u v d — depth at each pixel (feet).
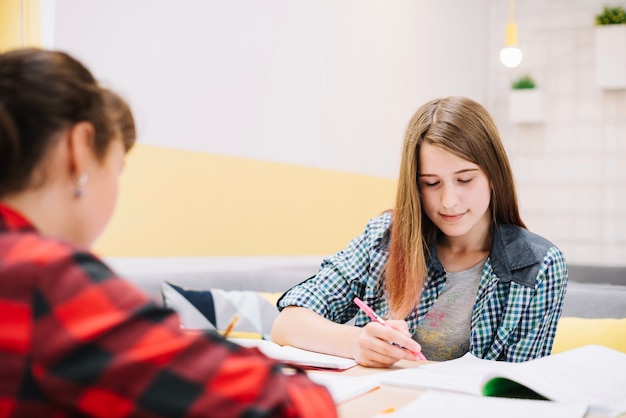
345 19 11.23
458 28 16.19
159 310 1.79
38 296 1.65
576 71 17.03
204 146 8.01
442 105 4.56
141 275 6.82
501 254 4.63
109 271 1.81
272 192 9.29
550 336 4.55
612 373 3.28
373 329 3.74
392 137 13.06
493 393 3.17
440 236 5.01
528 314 4.46
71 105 1.95
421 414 2.56
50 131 1.92
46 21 6.23
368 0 12.01
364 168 11.94
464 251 4.91
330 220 10.83
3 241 1.75
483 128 4.48
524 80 16.99
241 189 8.66
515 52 13.56
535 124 17.47
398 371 3.43
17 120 1.89
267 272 8.00
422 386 3.08
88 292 1.69
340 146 11.13
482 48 17.80
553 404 2.73
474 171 4.44
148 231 7.25
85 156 2.00
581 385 3.01
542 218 17.42
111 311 1.70
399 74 13.25
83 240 2.10
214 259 8.19
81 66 2.09
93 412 1.62
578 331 5.68
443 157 4.40
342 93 11.17
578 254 17.03
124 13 6.90
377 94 12.40
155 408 1.63
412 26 13.79
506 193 4.70
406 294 4.66
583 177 16.98
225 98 8.36
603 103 16.75
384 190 12.75
